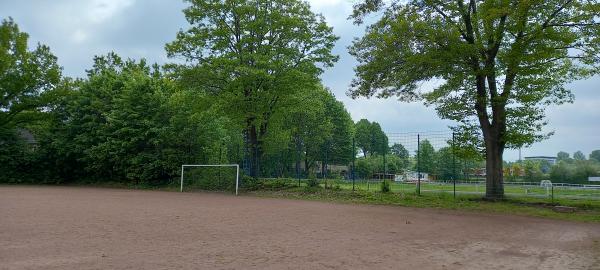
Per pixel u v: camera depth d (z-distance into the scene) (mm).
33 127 37188
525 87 17734
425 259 7078
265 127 27359
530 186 28750
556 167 37938
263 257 7047
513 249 8117
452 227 11117
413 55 17359
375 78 19297
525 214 14445
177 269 6125
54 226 10320
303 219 12406
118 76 35594
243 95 23828
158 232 9570
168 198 20781
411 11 17875
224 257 7000
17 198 19297
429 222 12086
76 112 34438
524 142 18109
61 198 19766
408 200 18531
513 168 45375
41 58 36719
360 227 10828
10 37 35781
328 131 56812
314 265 6523
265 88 24406
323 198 20578
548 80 17984
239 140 40469
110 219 11859
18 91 35500
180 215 13141
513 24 16125
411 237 9328
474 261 7000
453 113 19344
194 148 29891
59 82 36812
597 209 15328
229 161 32781
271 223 11422
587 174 35750
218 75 24641
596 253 7855
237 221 11773
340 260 6898
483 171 34656
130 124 30562
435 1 17688
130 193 24641
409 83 19047
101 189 28828
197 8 25219
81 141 33312
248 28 24500
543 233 10305
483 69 16953
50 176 35781
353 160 23531
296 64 25219
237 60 23453
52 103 36125
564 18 16797
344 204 18188
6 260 6570
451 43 16703
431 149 21547
